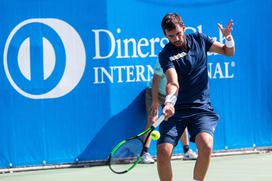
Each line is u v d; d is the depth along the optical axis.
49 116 15.29
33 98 15.16
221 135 16.73
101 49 15.67
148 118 15.65
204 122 10.25
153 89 14.70
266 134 17.17
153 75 15.02
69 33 15.40
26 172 15.05
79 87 15.51
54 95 15.32
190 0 16.41
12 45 14.98
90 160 15.64
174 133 10.27
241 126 16.92
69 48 15.41
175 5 16.28
